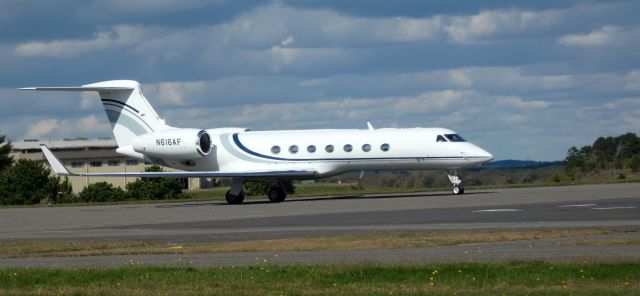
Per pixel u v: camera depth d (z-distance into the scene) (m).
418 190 162.38
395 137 130.62
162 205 139.00
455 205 103.44
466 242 59.72
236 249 59.62
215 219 94.50
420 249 56.53
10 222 103.94
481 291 39.34
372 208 103.75
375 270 45.06
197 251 59.47
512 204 101.31
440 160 129.50
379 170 132.75
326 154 132.25
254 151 136.00
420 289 40.28
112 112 140.00
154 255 58.34
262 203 130.88
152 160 139.50
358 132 133.38
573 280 41.22
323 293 39.88
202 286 42.50
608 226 68.25
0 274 47.41
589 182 170.50
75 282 44.69
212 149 137.88
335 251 56.81
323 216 92.62
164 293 40.97
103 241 69.94
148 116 138.38
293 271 45.72
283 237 68.94
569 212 85.00
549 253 51.53
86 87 134.00
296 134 135.25
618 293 37.53
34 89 127.69
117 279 45.19
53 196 197.75
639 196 110.50
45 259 58.06
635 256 48.44
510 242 58.91
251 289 41.50
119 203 157.38
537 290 39.16
